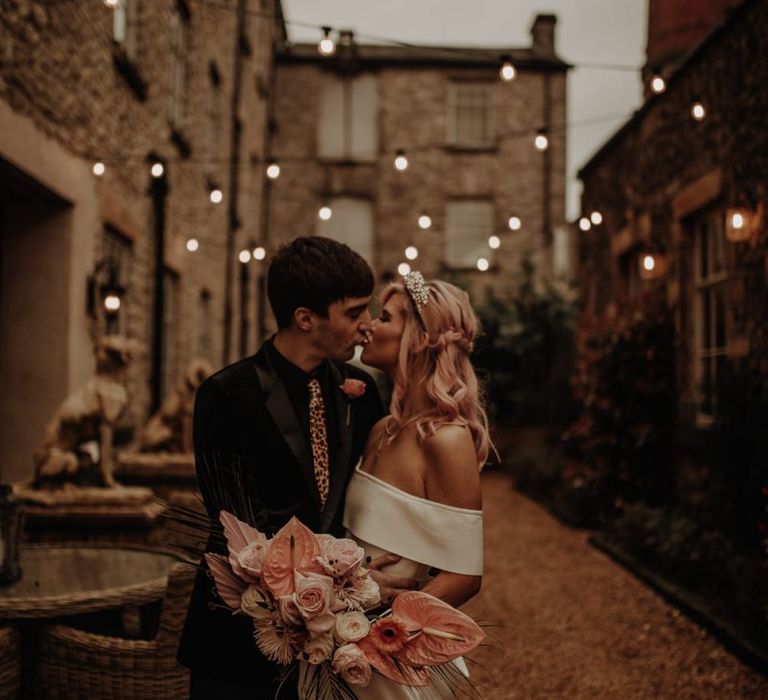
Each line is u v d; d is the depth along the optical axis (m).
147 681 2.25
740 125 5.38
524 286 12.87
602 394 7.09
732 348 5.47
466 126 16.22
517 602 4.64
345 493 1.74
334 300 1.66
